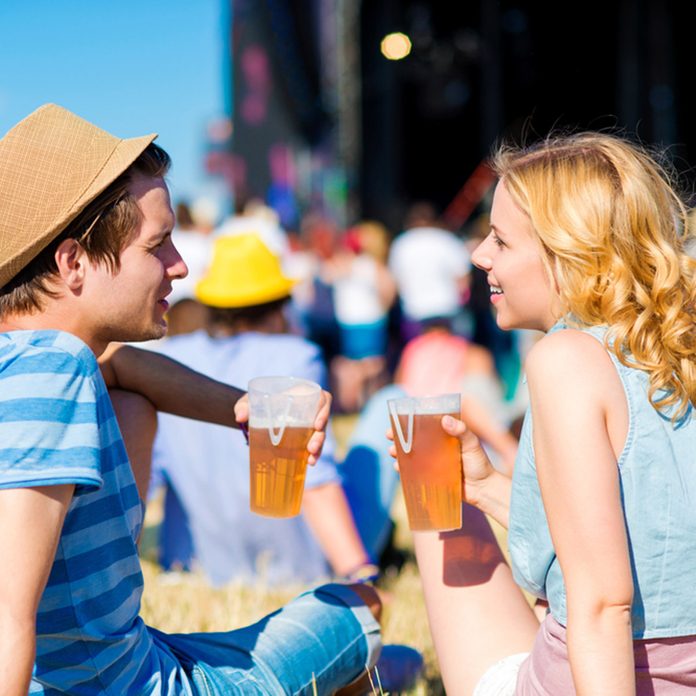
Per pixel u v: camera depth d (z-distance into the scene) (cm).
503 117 2141
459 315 1336
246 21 2248
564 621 254
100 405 239
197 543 541
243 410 312
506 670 280
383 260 1399
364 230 1415
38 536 215
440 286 1337
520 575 267
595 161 262
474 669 286
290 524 527
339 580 479
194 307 616
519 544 264
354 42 2491
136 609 257
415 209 1377
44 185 241
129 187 248
